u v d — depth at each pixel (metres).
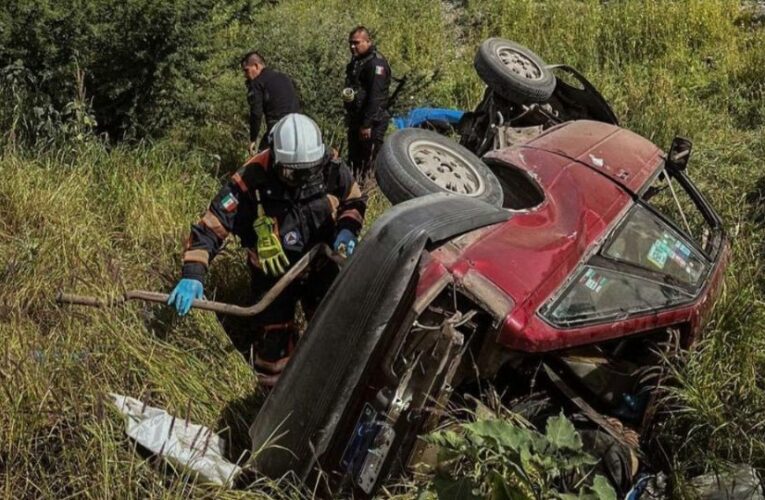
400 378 2.91
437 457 2.87
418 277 2.90
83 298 3.71
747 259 4.65
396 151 3.71
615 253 3.65
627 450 3.28
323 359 2.95
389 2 11.53
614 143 4.57
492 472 2.56
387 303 2.81
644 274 3.66
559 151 4.30
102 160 5.48
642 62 9.12
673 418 3.55
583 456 2.46
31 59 6.03
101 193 5.14
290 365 3.11
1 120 5.62
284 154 3.70
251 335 4.26
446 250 3.12
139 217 4.89
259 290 4.09
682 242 3.99
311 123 3.79
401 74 9.04
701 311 3.75
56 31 5.95
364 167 6.91
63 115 5.97
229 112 7.25
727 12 9.83
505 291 3.08
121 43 6.07
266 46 7.95
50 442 3.15
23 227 4.48
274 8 10.07
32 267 4.04
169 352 3.71
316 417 2.94
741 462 3.41
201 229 3.82
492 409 3.26
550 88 5.75
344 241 3.88
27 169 4.98
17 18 5.87
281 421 3.06
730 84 8.38
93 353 3.51
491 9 11.04
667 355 3.61
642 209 4.02
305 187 3.86
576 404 3.39
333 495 3.00
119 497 2.93
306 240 3.96
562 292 3.29
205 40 6.48
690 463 3.44
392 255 2.85
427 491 2.77
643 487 3.32
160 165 5.71
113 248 4.61
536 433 2.67
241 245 4.32
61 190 4.88
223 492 3.02
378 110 6.72
